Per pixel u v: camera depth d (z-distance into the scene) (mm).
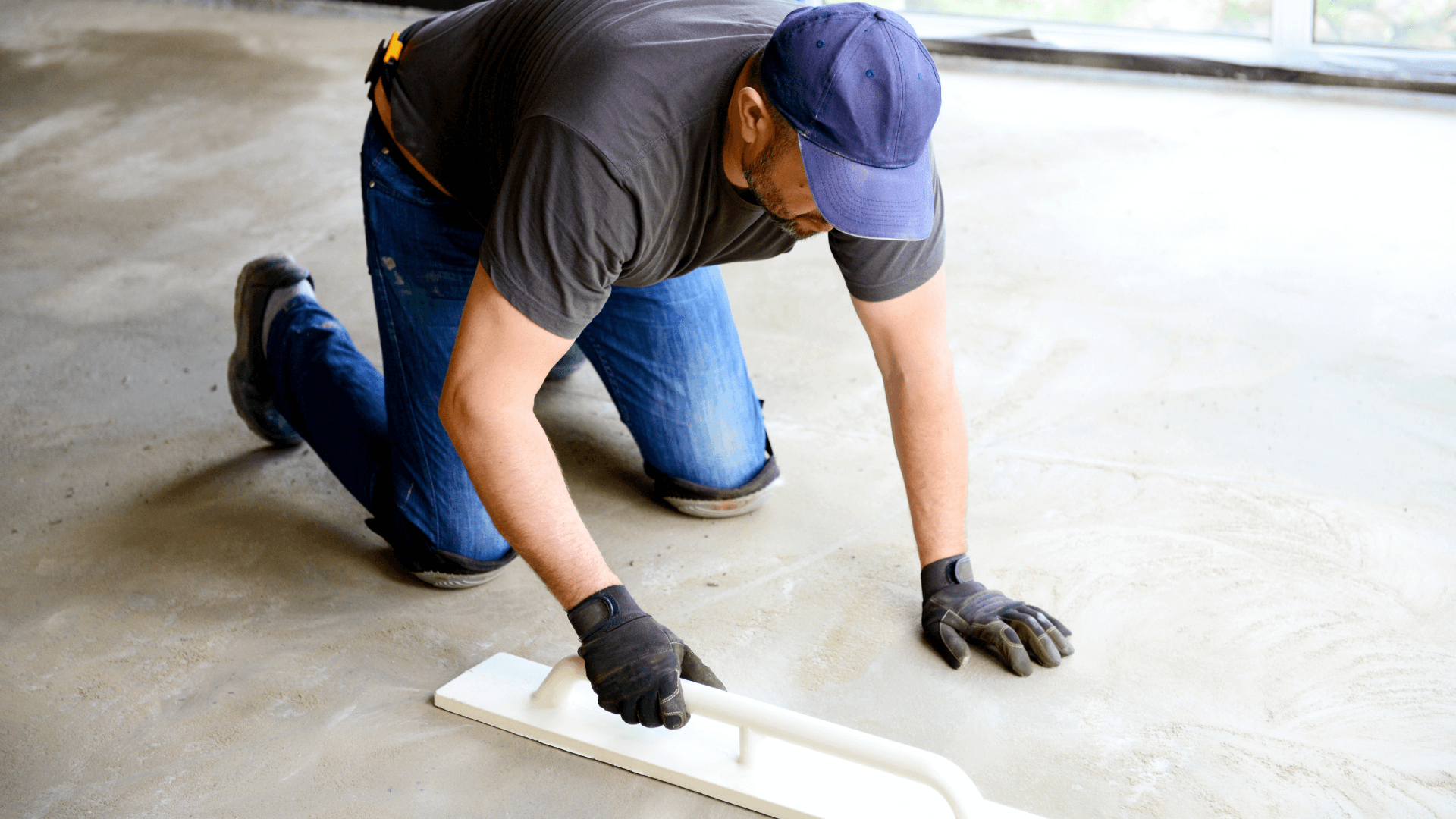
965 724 1644
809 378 2707
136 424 2547
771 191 1278
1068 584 1935
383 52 1675
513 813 1506
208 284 3254
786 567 2018
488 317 1338
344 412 1999
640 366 1996
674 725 1434
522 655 1823
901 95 1185
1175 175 3879
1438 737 1594
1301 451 2303
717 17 1367
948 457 1730
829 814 1438
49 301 3148
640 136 1266
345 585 2004
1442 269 3074
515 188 1292
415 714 1688
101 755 1615
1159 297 3016
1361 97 4488
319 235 3594
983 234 3498
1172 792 1519
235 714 1689
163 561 2062
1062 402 2535
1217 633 1810
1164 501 2158
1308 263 3160
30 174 4148
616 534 2125
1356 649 1765
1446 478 2189
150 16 6215
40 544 2113
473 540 1924
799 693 1711
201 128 4594
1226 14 4875
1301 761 1564
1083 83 4973
